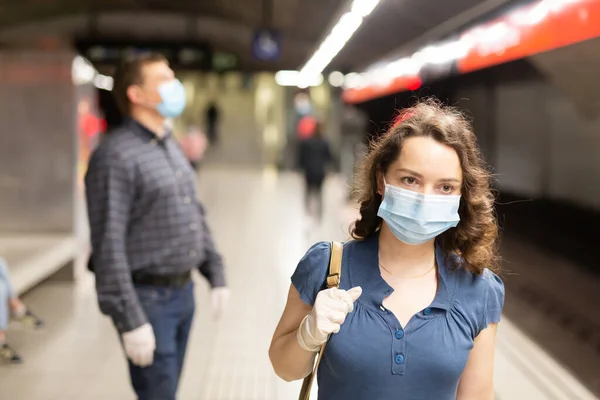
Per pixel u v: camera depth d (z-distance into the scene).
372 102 11.67
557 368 3.89
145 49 15.43
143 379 2.86
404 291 1.69
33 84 7.19
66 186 7.22
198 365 4.64
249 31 16.23
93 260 2.77
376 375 1.63
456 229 1.73
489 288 1.73
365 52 12.91
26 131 7.19
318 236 10.23
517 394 3.54
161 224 2.86
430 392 1.64
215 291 3.26
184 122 25.05
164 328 2.87
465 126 1.72
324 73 16.53
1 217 7.21
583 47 3.62
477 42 5.79
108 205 2.73
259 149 24.81
